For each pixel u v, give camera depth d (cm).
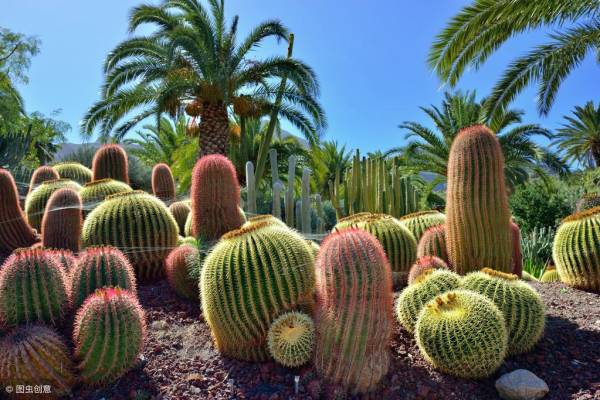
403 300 371
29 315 301
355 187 800
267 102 1343
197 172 469
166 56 1080
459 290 338
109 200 474
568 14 883
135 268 466
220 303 311
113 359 283
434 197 1912
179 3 1132
